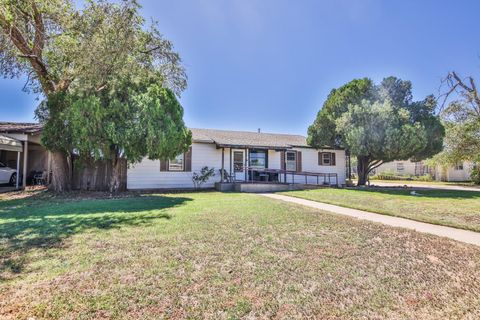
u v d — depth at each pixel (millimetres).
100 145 9547
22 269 3227
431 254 4012
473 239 4855
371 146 15125
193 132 17047
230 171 16188
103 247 4043
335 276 3189
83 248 3986
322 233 5051
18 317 2266
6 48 10062
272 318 2336
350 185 18094
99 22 10086
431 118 15258
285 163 17797
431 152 15719
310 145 18250
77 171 12461
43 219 5941
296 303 2578
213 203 8680
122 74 10484
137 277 3039
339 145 18016
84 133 9117
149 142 9547
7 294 2633
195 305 2494
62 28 10461
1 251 3832
